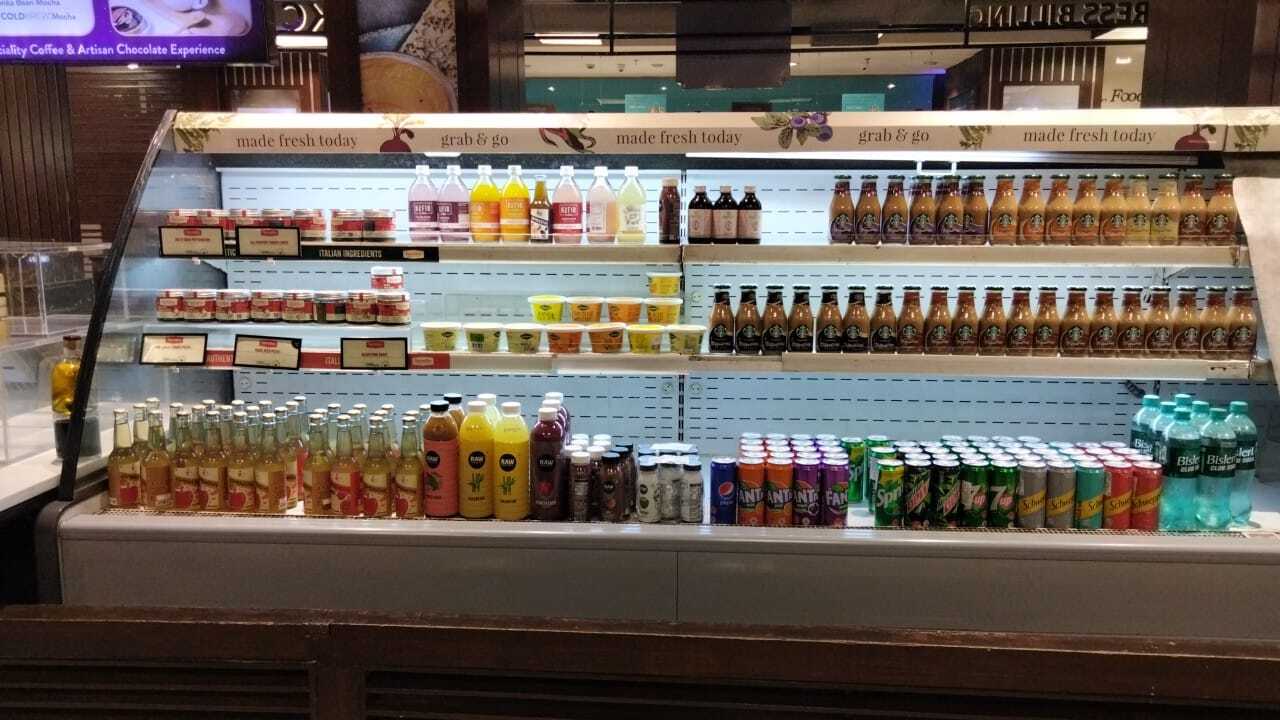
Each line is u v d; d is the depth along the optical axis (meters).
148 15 3.12
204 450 2.38
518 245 2.34
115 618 1.60
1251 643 1.53
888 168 2.65
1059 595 2.18
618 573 2.23
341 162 2.65
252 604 2.29
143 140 5.55
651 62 6.62
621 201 2.45
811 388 2.84
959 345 2.37
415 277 2.84
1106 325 2.34
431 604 2.28
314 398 2.93
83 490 2.34
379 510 2.35
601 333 2.39
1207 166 2.37
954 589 2.19
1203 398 2.71
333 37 2.98
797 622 2.23
